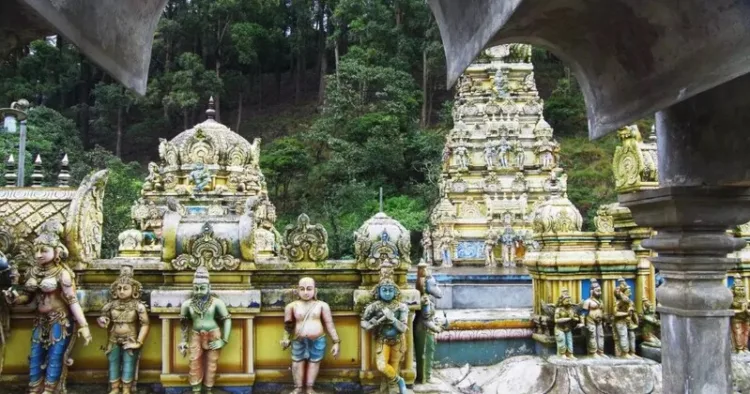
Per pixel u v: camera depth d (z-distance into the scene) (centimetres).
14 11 212
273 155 3544
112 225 2166
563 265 810
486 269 1791
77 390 590
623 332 781
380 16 4322
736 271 863
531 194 2125
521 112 2234
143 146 4481
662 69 271
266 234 1002
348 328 613
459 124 2217
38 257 548
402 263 618
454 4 283
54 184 3067
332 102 3869
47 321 561
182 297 589
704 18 228
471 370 802
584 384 714
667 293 376
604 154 3809
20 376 588
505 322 849
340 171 3528
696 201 348
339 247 2789
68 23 215
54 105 4550
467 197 2144
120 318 576
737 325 814
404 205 3284
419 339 662
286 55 5012
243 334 593
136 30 274
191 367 566
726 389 358
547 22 284
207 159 1305
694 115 340
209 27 4619
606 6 264
